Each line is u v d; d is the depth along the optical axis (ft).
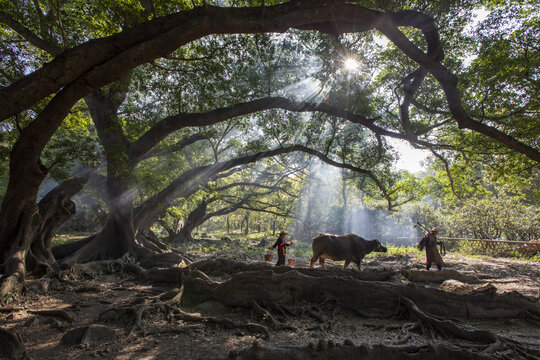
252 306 23.04
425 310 22.40
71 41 32.17
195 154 73.61
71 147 32.14
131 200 49.08
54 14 32.09
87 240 52.80
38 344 17.29
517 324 21.43
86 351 16.31
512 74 37.22
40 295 28.27
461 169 54.95
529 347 16.58
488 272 44.21
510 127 43.45
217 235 163.12
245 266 36.50
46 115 24.81
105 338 17.95
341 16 23.18
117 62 21.01
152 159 64.13
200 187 67.00
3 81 31.81
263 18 21.40
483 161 49.55
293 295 24.04
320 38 38.29
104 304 25.82
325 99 44.24
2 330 14.67
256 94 44.75
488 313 22.31
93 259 46.03
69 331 17.70
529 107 40.52
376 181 49.16
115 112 47.85
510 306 22.56
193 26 20.75
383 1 29.22
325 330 19.77
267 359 13.83
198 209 97.19
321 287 24.30
